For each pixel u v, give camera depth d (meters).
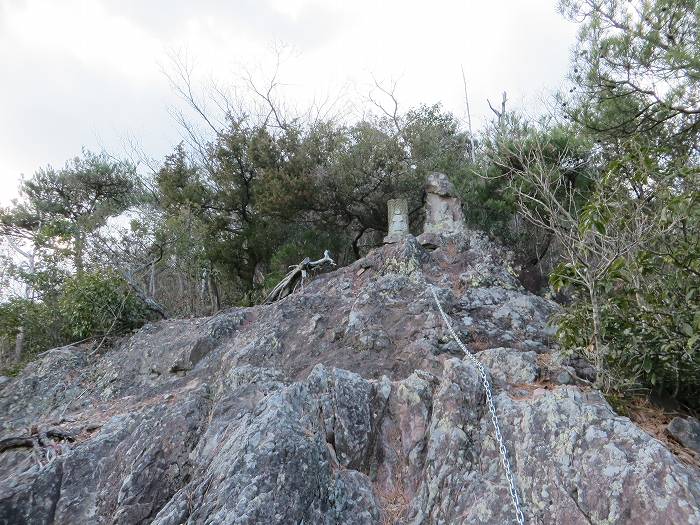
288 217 14.48
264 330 6.81
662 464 3.14
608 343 4.41
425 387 4.54
